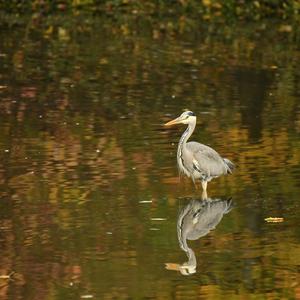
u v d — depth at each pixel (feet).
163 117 63.87
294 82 75.92
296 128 60.90
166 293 35.63
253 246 40.47
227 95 71.05
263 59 85.97
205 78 77.36
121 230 42.09
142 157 54.03
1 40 95.55
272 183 49.26
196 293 35.63
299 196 47.01
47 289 35.86
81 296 35.22
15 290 35.83
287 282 36.73
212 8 116.37
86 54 88.17
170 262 38.68
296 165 52.42
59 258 38.88
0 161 52.90
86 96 70.38
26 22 108.06
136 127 61.00
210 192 47.96
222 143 57.36
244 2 116.88
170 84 74.90
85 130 60.13
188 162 48.49
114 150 55.47
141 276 37.14
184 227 42.50
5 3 118.73
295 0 113.91
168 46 92.99
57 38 97.30
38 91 71.87
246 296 35.45
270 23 108.58
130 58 86.17
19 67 81.35
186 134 49.49
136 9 119.03
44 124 61.67
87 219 43.60
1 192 47.37
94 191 47.65
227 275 37.42
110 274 37.42
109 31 102.58
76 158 53.67
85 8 118.83
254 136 59.00
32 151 55.06
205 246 40.55
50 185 48.55
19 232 41.88
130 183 49.11
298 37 98.63
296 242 40.86
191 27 105.81
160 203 45.93
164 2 122.11
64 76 77.71
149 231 42.06
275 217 44.01
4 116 63.87
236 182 49.60
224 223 43.29
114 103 68.03
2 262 38.55
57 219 43.50
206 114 65.00
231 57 86.94
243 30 103.60
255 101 69.15
